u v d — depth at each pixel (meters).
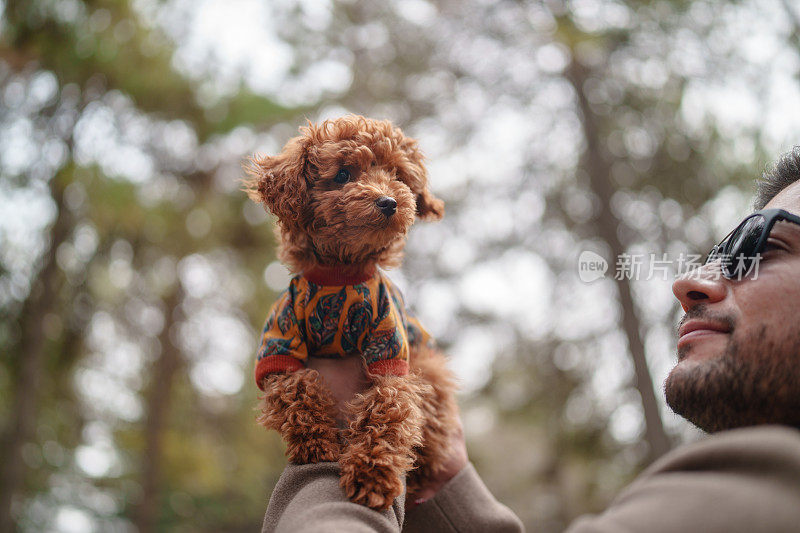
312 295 1.69
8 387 10.22
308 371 1.62
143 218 9.84
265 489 14.22
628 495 0.97
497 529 1.68
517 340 11.02
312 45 11.20
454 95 10.91
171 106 10.21
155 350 11.59
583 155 10.80
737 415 1.10
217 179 11.30
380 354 1.64
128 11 9.61
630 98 10.59
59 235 9.67
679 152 10.28
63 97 9.39
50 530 11.31
